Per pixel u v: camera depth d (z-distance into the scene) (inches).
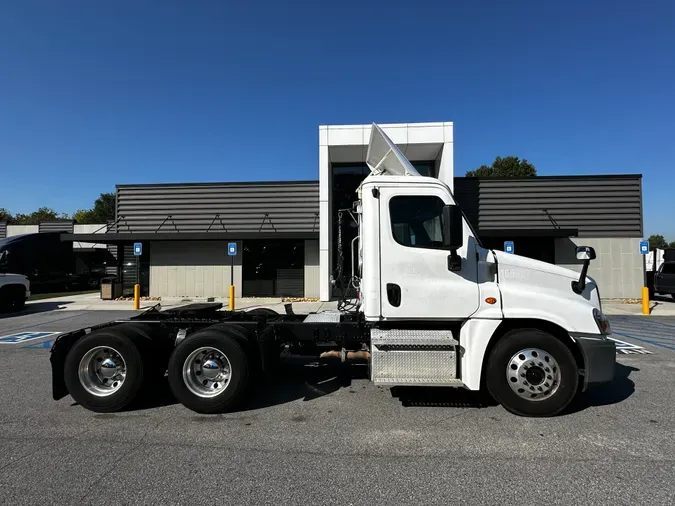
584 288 188.2
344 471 132.7
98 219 2421.3
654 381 234.7
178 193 793.6
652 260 1033.5
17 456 143.3
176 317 221.8
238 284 770.2
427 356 181.8
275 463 138.3
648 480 126.5
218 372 187.3
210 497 117.0
